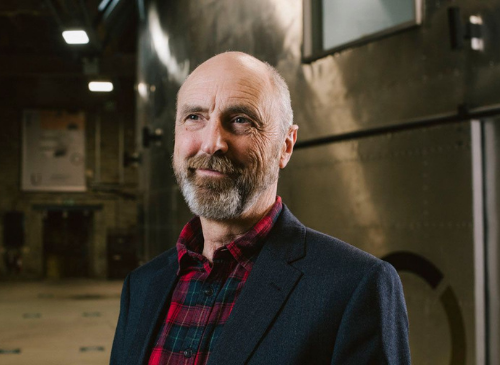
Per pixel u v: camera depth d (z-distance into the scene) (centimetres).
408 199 334
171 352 116
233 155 112
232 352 105
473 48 294
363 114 369
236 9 534
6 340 841
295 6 438
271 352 104
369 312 102
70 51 1602
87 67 1222
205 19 612
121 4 1135
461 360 296
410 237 331
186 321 118
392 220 345
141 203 925
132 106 1850
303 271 111
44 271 1833
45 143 1816
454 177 306
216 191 113
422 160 326
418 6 327
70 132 1825
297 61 434
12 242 1797
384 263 109
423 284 322
